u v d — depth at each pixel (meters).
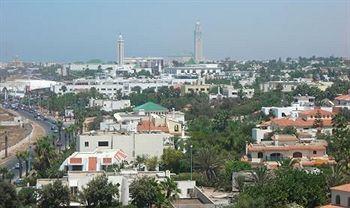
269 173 179.50
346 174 170.75
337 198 144.88
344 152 190.12
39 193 165.50
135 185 167.25
